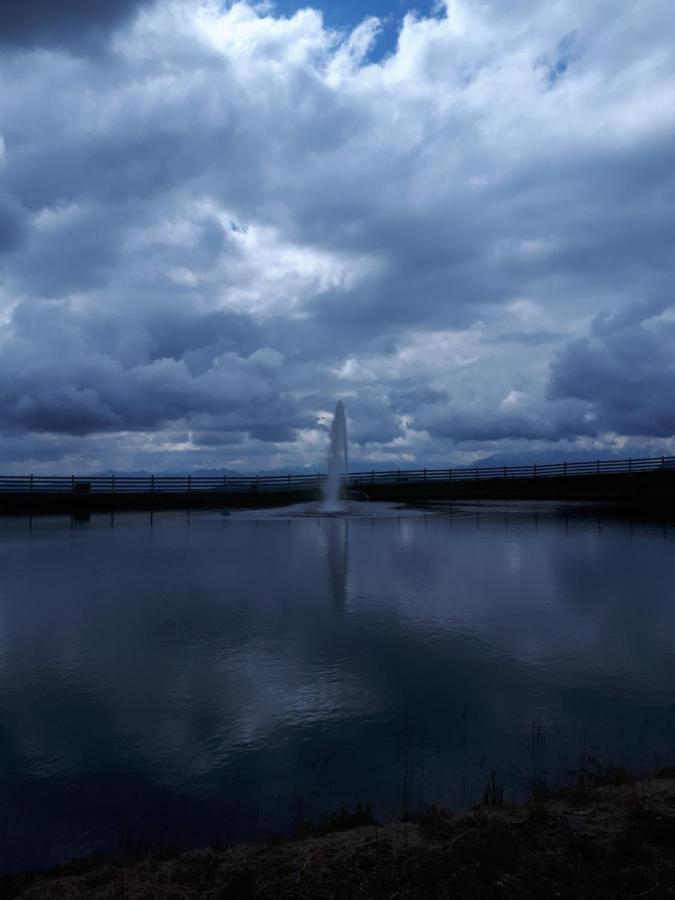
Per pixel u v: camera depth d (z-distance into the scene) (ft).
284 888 10.75
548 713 20.12
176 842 13.58
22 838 13.82
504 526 83.46
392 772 16.39
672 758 16.97
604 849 11.53
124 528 85.76
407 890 10.55
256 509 127.03
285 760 17.19
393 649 26.91
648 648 26.91
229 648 27.22
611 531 75.56
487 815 13.19
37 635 29.40
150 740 18.48
